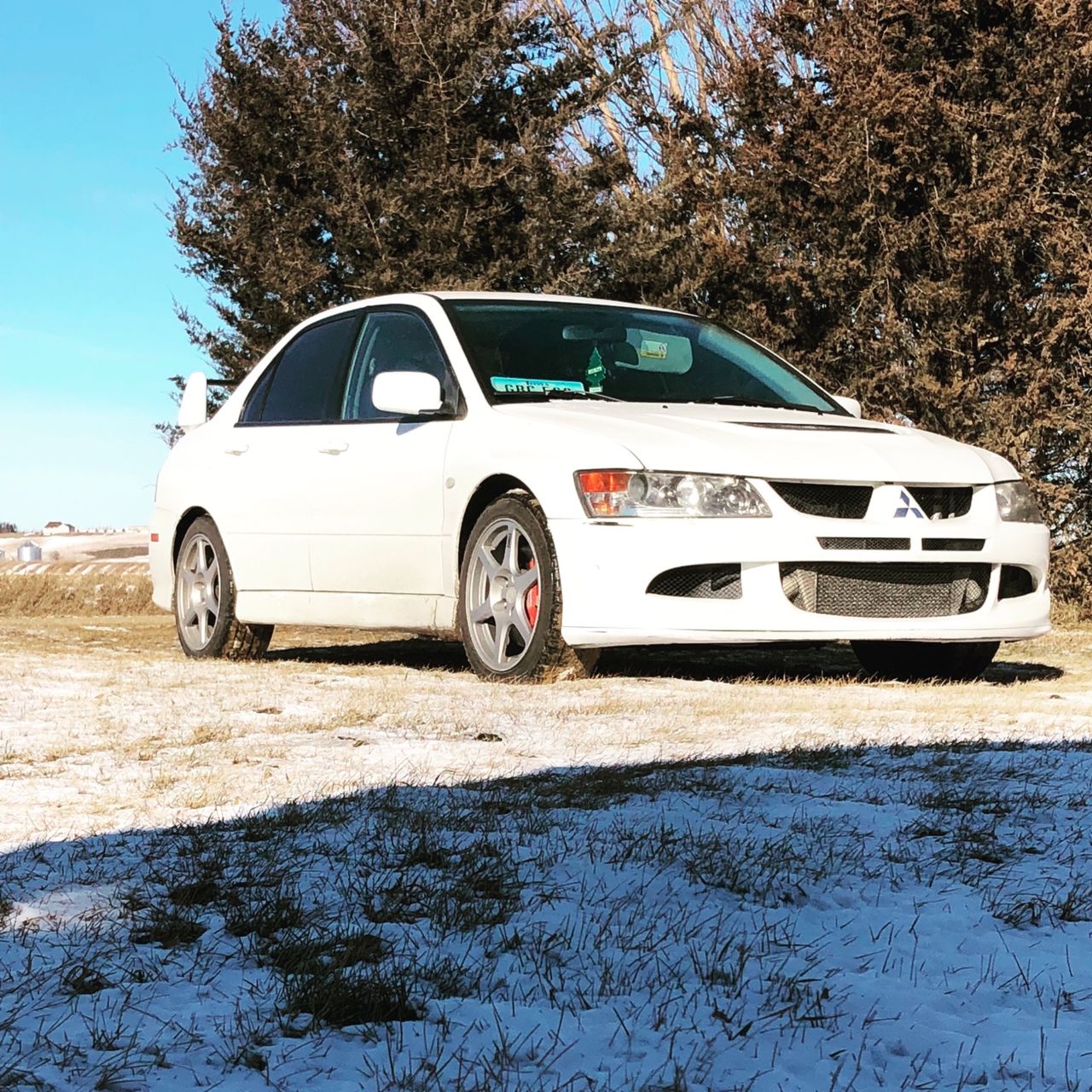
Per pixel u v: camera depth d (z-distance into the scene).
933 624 6.27
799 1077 2.02
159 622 12.70
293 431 7.62
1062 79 12.12
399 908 2.72
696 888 2.92
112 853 3.11
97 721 5.04
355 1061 2.02
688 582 6.00
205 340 16.00
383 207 15.32
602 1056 2.06
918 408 12.65
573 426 6.24
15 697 5.72
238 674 6.70
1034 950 2.59
